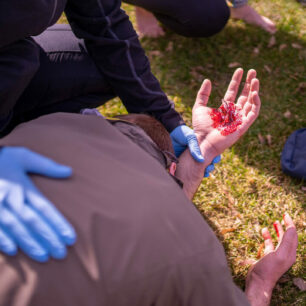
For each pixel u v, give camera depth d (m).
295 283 1.89
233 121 1.68
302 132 2.44
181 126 1.77
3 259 0.70
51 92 1.82
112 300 0.73
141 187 0.82
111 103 2.71
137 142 1.10
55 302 0.69
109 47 1.73
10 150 0.79
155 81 1.87
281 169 2.39
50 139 0.87
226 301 0.85
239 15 3.38
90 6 1.62
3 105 1.48
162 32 3.27
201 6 2.66
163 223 0.80
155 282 0.77
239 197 2.25
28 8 1.25
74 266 0.72
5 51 1.37
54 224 0.71
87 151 0.85
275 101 2.79
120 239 0.75
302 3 3.69
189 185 1.68
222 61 3.08
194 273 0.81
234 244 2.05
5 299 0.67
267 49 3.18
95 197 0.78
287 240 1.79
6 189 0.72
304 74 2.99
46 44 1.80
